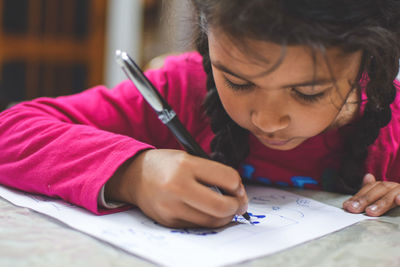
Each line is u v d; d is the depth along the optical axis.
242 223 0.53
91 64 2.34
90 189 0.52
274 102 0.49
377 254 0.45
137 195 0.53
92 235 0.46
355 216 0.57
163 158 0.53
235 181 0.52
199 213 0.49
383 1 0.49
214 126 0.71
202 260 0.41
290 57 0.45
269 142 0.58
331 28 0.44
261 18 0.43
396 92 0.69
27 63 2.15
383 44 0.49
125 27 2.36
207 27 0.52
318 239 0.49
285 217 0.55
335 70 0.47
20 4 2.09
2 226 0.47
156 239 0.46
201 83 0.81
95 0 2.29
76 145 0.58
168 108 0.55
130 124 0.79
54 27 2.21
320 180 0.76
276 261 0.43
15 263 0.39
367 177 0.68
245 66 0.47
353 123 0.71
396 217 0.57
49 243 0.44
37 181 0.57
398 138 0.77
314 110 0.51
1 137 0.65
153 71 0.85
